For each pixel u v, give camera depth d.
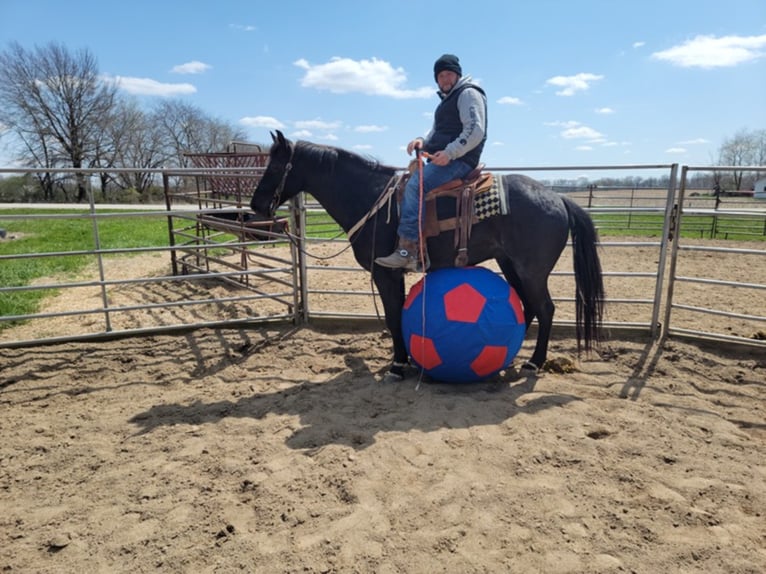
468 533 2.30
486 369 3.80
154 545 2.29
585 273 3.98
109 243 11.84
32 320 5.94
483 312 3.64
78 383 4.22
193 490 2.68
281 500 2.56
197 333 5.40
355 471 2.78
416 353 3.84
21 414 3.67
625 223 15.50
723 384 4.02
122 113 43.78
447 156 3.50
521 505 2.49
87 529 2.40
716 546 2.20
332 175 4.05
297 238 5.34
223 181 8.18
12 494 2.71
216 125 50.44
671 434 3.18
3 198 41.16
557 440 3.09
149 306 5.11
